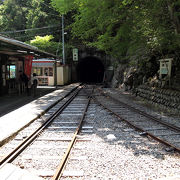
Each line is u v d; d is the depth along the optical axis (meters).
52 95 14.89
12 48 10.88
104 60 34.09
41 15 32.72
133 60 19.16
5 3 37.53
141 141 5.50
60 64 25.12
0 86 13.52
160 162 4.24
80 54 34.16
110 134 5.94
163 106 10.76
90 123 7.38
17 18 36.19
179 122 7.66
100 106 11.05
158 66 14.62
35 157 4.40
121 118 7.95
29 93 15.29
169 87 11.27
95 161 4.25
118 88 23.22
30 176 3.54
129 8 9.66
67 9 11.49
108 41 12.27
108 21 10.48
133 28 10.90
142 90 14.41
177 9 9.16
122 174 3.73
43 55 17.41
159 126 7.05
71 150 4.80
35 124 7.12
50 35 31.36
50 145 5.14
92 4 9.19
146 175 3.71
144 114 8.79
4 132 5.77
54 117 8.06
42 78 24.39
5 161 4.10
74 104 11.67
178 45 10.26
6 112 8.66
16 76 15.88
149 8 9.19
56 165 4.06
